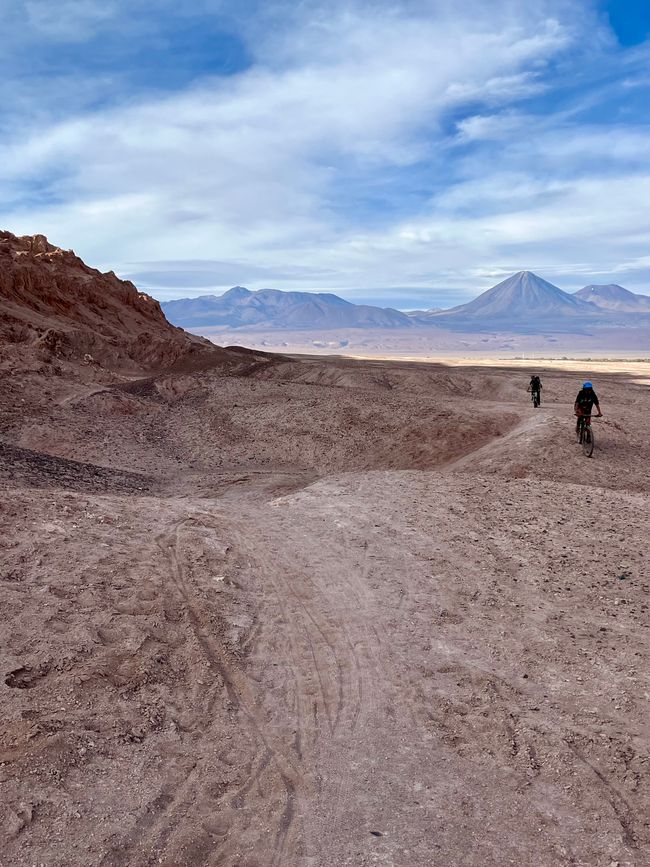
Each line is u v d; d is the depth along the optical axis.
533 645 6.30
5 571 6.62
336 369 56.06
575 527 10.49
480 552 9.16
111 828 3.49
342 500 12.52
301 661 5.98
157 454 26.48
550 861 3.52
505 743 4.68
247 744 4.57
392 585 7.93
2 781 3.67
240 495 19.38
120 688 4.94
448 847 3.61
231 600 7.10
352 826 3.76
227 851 3.50
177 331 68.00
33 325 49.06
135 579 7.08
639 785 4.18
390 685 5.56
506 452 19.44
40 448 24.84
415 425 27.39
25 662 4.98
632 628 6.66
